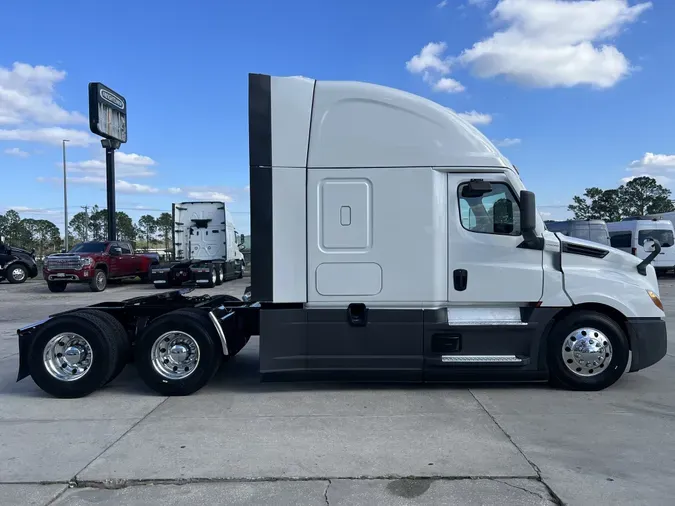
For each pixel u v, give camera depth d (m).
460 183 5.76
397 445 4.45
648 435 4.62
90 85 25.84
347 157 5.68
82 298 17.95
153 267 21.55
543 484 3.73
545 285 5.78
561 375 5.88
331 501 3.52
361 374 5.79
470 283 5.77
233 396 5.97
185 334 5.96
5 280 27.02
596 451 4.28
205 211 23.64
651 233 22.34
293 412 5.36
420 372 5.79
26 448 4.48
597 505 3.43
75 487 3.79
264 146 5.67
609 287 5.81
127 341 6.35
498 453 4.25
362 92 5.72
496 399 5.70
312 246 5.69
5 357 8.34
